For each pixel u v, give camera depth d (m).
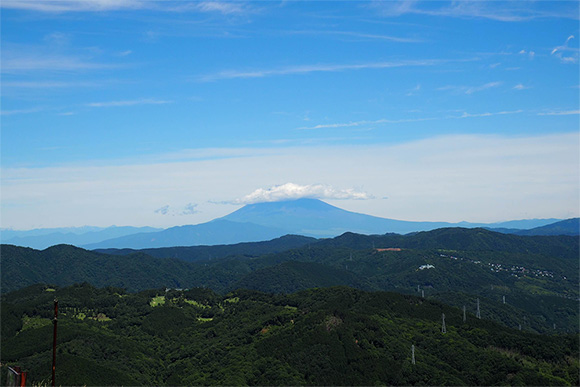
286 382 105.25
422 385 104.69
